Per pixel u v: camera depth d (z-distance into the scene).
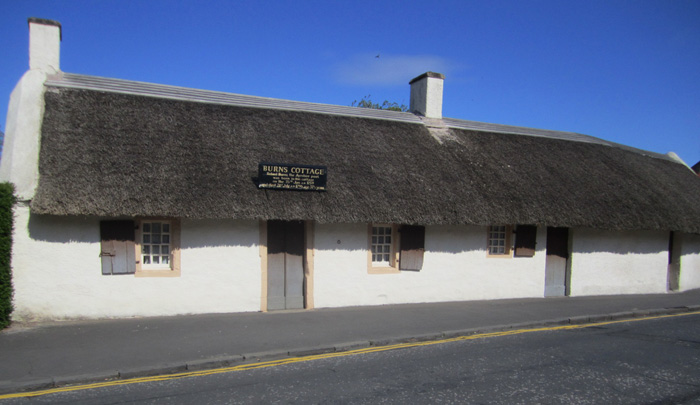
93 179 8.35
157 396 5.50
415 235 11.38
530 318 10.12
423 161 12.08
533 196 12.19
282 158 10.36
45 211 7.80
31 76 9.65
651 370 6.80
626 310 11.38
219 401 5.37
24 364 6.30
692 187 17.00
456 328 9.02
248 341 7.68
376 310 10.45
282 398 5.50
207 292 9.52
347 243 10.77
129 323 8.55
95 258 8.73
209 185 9.10
